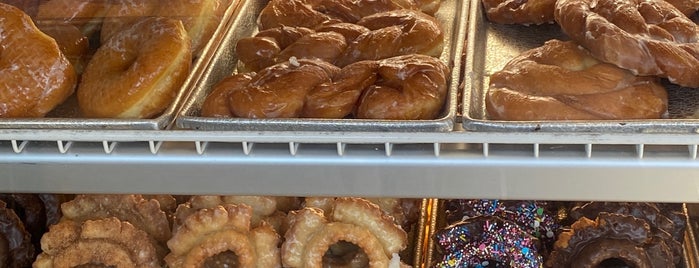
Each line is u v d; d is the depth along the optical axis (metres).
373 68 0.49
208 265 0.56
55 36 0.54
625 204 0.58
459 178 0.42
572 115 0.44
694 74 0.45
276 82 0.48
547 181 0.42
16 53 0.49
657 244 0.55
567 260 0.55
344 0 0.61
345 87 0.48
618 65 0.45
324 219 0.53
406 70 0.48
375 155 0.43
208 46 0.55
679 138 0.40
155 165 0.44
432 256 0.59
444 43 0.56
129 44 0.52
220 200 0.58
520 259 0.55
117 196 0.58
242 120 0.45
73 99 0.52
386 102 0.46
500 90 0.46
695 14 0.56
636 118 0.44
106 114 0.49
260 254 0.54
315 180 0.44
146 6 0.56
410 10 0.58
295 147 0.43
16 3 0.54
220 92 0.48
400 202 0.60
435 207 0.64
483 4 0.61
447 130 0.43
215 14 0.58
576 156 0.41
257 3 0.65
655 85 0.46
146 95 0.49
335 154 0.43
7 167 0.46
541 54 0.49
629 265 0.56
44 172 0.46
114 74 0.50
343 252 0.57
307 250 0.52
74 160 0.45
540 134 0.41
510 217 0.59
